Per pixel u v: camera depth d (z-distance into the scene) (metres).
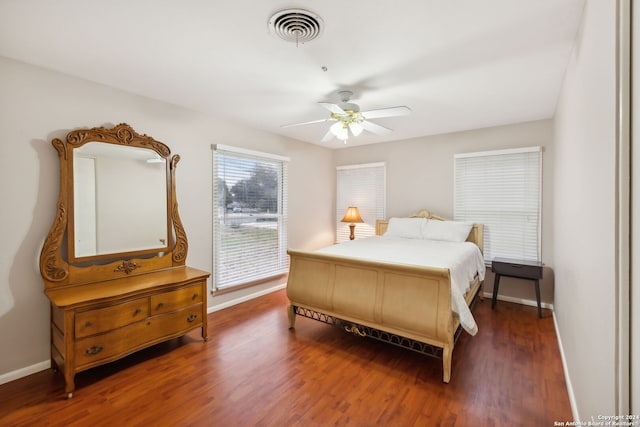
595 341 1.31
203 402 1.88
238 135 3.66
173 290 2.51
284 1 1.48
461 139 4.09
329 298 2.64
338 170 5.38
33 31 1.75
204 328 2.73
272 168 4.16
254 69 2.23
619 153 0.94
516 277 3.36
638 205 0.83
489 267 3.91
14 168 2.11
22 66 2.12
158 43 1.88
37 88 2.19
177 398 1.92
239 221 3.70
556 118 3.01
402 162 4.63
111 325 2.15
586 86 1.50
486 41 1.84
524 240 3.67
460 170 4.11
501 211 3.81
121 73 2.32
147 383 2.08
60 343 2.09
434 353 2.24
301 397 1.93
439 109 3.15
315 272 2.80
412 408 1.82
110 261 2.56
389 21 1.64
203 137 3.28
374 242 3.76
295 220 4.54
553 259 3.35
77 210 2.36
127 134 2.63
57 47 1.93
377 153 4.89
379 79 2.40
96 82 2.48
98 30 1.74
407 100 2.88
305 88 2.60
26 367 2.17
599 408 1.23
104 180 2.51
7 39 1.83
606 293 1.13
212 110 3.21
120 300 2.19
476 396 1.93
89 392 1.98
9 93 2.08
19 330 2.14
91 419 1.74
